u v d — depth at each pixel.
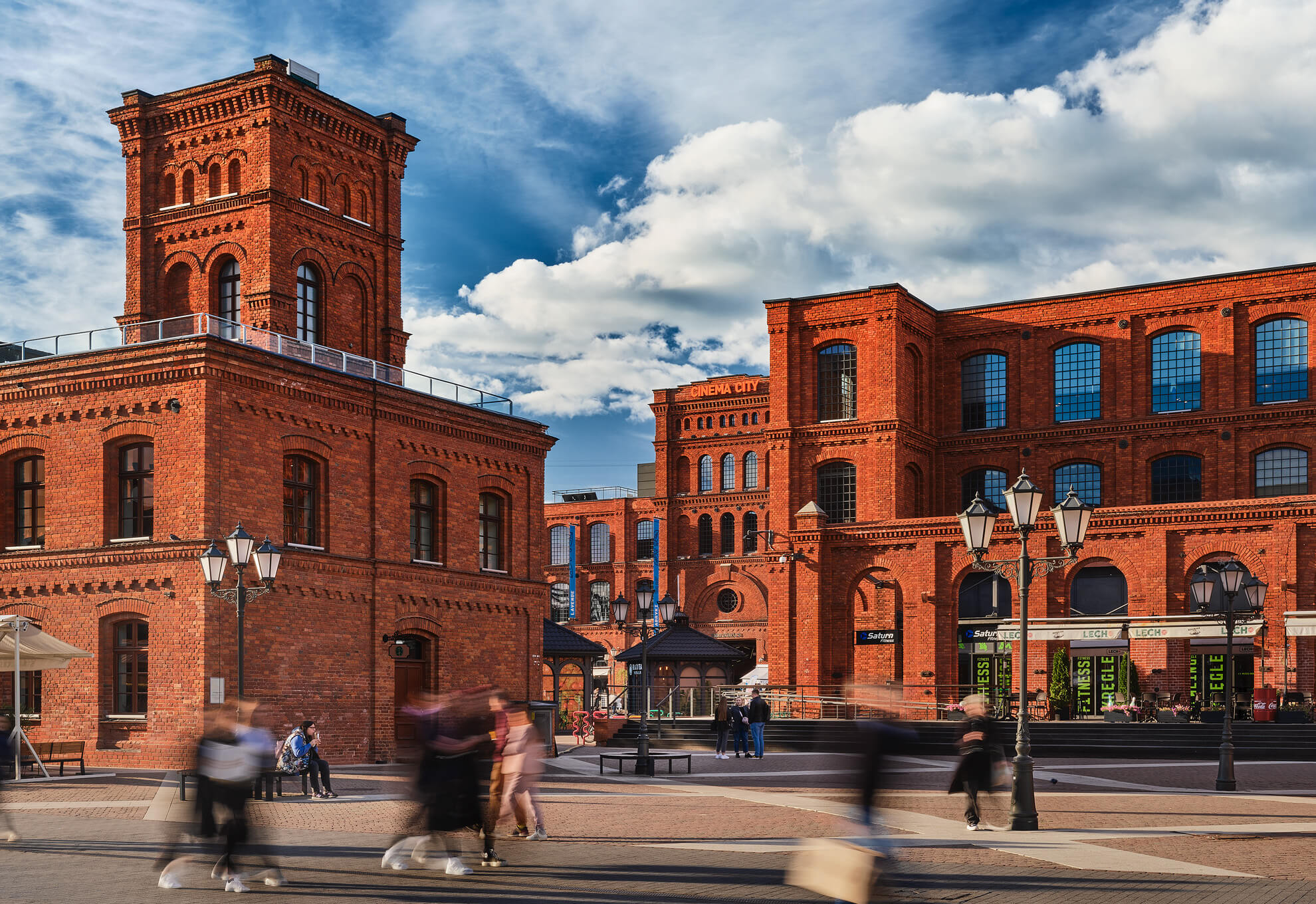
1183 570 48.28
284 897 13.64
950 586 52.47
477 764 15.56
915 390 59.38
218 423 32.47
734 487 80.75
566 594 85.00
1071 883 14.54
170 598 32.22
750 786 28.42
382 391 37.53
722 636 78.19
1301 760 37.06
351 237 42.97
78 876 15.03
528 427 43.41
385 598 37.12
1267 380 54.47
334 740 35.16
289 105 40.94
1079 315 58.06
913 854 16.88
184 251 41.47
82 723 33.22
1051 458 58.09
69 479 34.12
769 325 59.56
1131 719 43.97
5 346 35.62
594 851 17.28
